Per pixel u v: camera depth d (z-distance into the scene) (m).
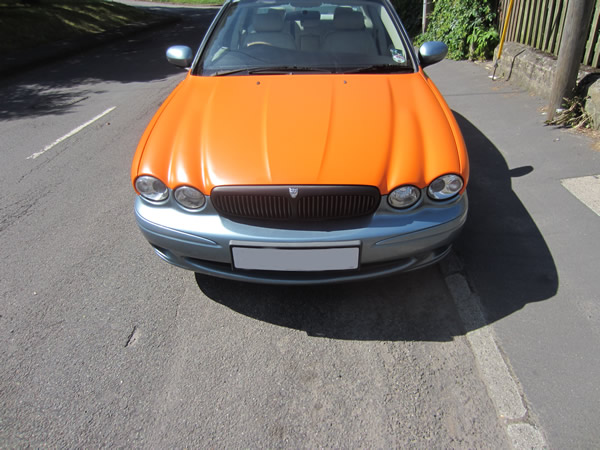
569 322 2.47
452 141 2.51
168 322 2.62
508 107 5.29
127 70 9.00
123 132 5.52
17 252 3.25
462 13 7.45
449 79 6.60
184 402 2.15
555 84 4.59
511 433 1.96
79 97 7.16
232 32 3.57
